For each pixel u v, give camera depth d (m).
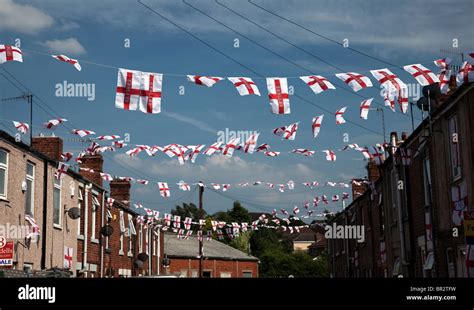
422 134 19.59
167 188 22.72
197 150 17.72
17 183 19.42
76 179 24.84
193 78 12.04
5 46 11.34
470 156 15.91
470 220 13.07
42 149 22.83
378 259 28.61
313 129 14.99
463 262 16.67
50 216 21.86
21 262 19.39
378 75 12.41
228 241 65.44
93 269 26.58
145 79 11.87
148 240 37.56
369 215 30.11
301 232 93.19
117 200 31.59
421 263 21.08
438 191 18.25
